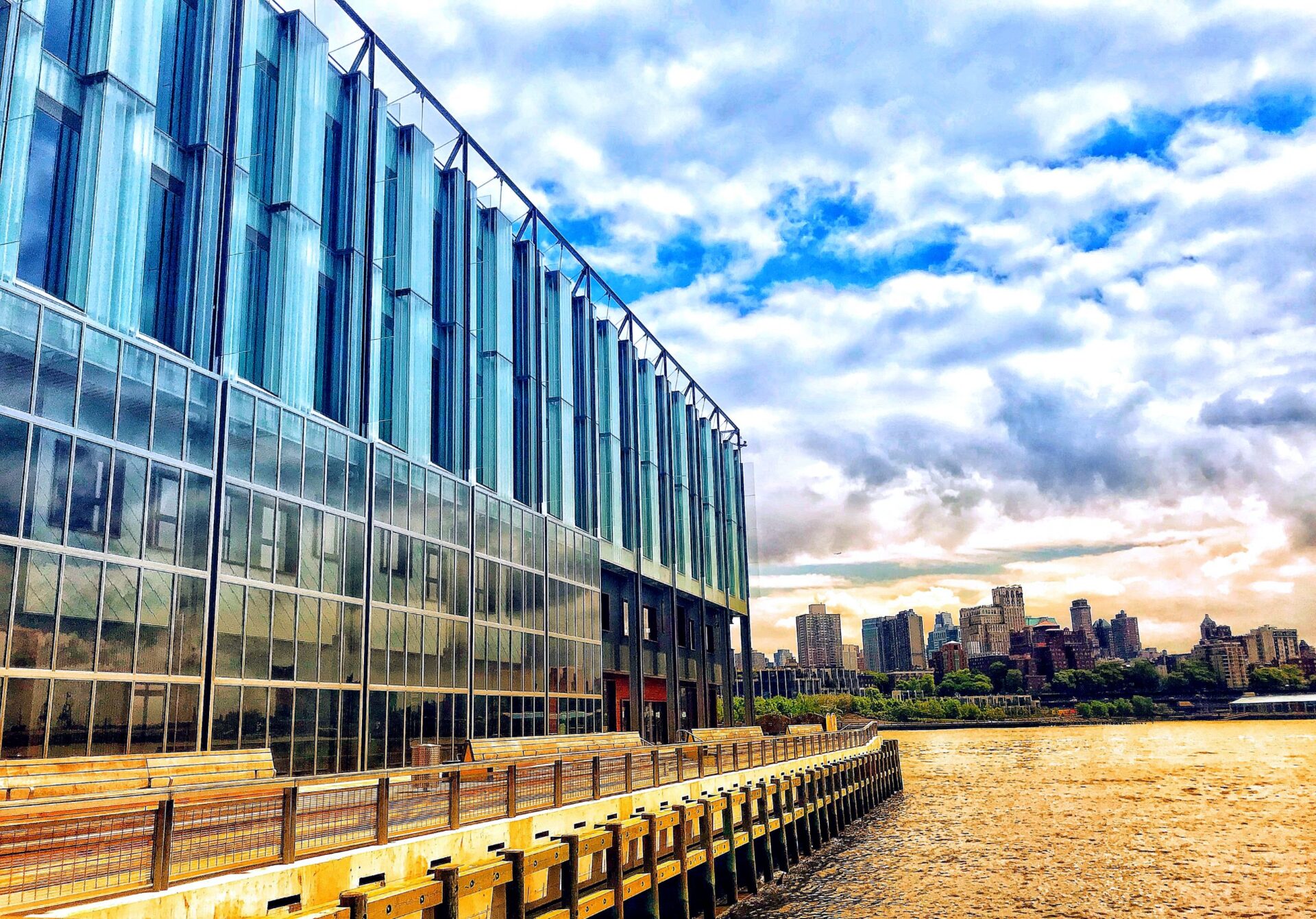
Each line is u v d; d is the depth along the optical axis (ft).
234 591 75.77
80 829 31.30
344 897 37.32
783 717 203.51
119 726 64.64
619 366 171.42
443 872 42.70
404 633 97.55
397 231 108.06
